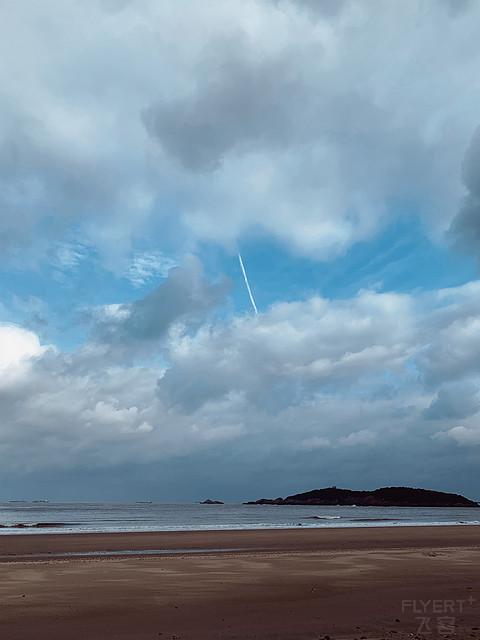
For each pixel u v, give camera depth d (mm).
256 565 20203
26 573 17578
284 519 94688
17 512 134125
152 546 31141
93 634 9766
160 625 10555
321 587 15406
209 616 11430
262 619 11133
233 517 106438
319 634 9781
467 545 33281
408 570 19172
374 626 10445
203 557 23078
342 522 79375
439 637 9492
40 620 10930
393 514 137000
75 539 35969
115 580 16234
